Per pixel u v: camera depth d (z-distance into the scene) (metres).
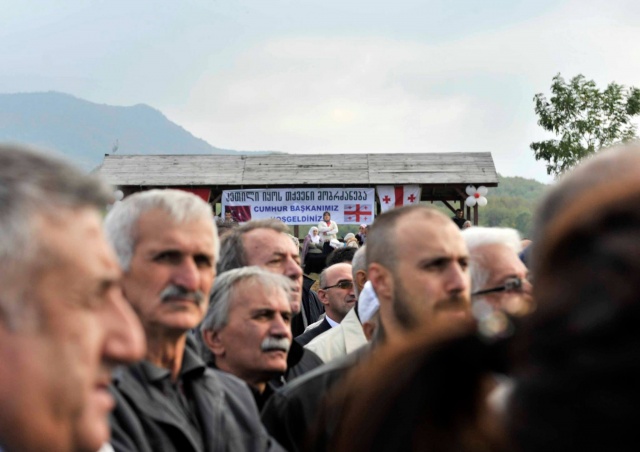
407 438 1.24
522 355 1.15
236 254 5.34
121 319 1.29
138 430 2.57
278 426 3.16
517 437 1.12
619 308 1.05
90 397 1.23
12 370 1.18
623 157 1.17
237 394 3.16
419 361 1.27
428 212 3.51
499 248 3.78
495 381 1.23
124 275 2.95
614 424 1.05
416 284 3.35
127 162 32.19
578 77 32.94
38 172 1.23
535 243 1.21
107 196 1.31
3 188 1.20
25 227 1.18
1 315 1.18
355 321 4.97
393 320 3.43
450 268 3.38
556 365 1.10
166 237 2.94
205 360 4.05
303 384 3.12
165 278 2.91
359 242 24.77
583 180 1.17
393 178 31.06
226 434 2.91
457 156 32.09
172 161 32.12
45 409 1.19
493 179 30.70
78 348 1.21
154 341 2.92
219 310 3.90
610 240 1.08
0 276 1.18
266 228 5.43
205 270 3.02
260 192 31.08
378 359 1.34
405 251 3.39
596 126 32.53
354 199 31.00
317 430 1.74
